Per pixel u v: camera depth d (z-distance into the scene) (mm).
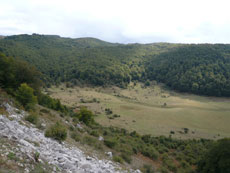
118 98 126188
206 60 182375
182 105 114812
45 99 38500
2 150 6113
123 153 18047
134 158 19531
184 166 23844
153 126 67250
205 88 145875
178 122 77625
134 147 23844
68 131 17797
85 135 20328
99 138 21891
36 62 161500
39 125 13539
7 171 5105
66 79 157375
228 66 164000
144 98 137375
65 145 11625
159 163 22297
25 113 15594
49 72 158625
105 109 87000
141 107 100750
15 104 16656
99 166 10352
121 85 170250
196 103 121625
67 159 8648
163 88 177625
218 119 84062
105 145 19406
